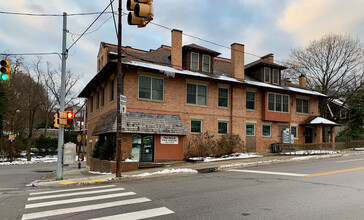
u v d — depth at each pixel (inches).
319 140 1064.2
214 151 823.1
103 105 852.0
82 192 347.6
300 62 1451.8
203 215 224.1
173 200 281.1
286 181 381.4
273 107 981.8
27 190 400.5
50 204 277.0
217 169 577.3
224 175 473.1
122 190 353.4
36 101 1483.8
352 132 1274.6
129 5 294.5
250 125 935.0
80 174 631.8
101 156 674.2
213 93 860.0
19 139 1611.7
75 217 225.8
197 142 796.0
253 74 1029.2
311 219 209.5
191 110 808.3
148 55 868.0
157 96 753.6
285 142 996.6
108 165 601.9
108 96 778.8
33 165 1188.5
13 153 1502.2
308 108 1102.4
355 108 1290.6
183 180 427.5
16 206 274.4
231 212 231.8
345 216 215.9
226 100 891.4
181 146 759.1
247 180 402.9
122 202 276.7
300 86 1227.2
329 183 359.6
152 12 293.3
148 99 733.3
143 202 274.8
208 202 268.7
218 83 871.7
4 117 1497.3
